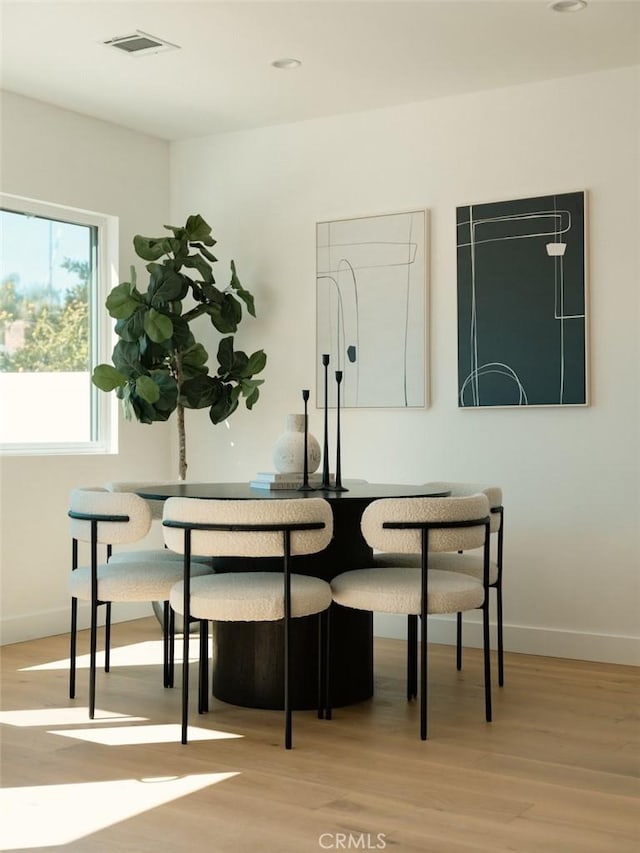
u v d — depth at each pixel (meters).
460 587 3.59
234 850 2.54
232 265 5.72
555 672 4.60
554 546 5.01
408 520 3.43
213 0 4.12
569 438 4.98
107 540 3.73
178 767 3.20
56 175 5.56
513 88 5.13
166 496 3.82
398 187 5.48
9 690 4.22
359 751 3.37
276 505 3.30
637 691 4.25
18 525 5.32
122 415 5.95
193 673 4.55
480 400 5.19
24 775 3.13
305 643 3.90
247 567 4.01
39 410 5.57
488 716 3.76
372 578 3.69
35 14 4.27
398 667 4.68
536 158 5.07
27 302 5.51
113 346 5.98
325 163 5.73
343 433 5.66
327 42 4.57
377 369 5.52
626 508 4.84
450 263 5.31
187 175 6.23
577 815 2.79
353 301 5.60
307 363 5.79
